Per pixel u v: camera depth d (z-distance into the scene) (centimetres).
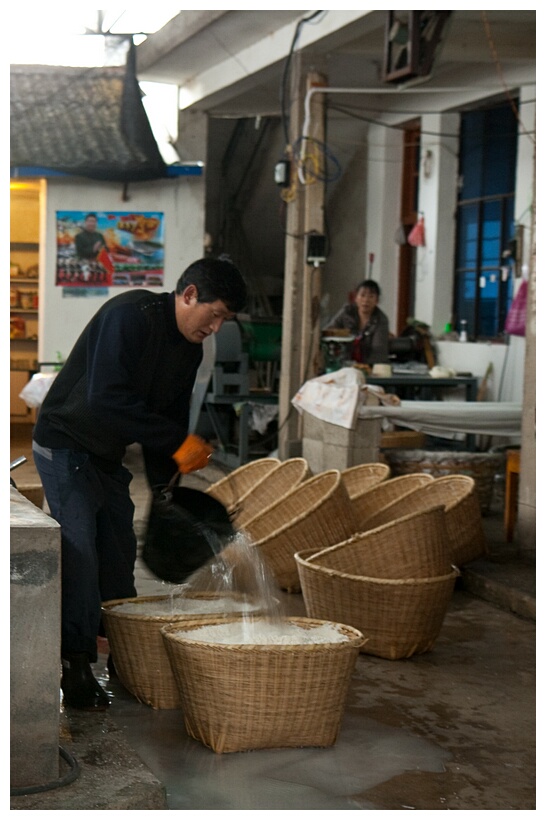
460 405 752
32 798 260
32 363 1273
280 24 844
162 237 1088
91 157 999
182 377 355
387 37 650
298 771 310
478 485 724
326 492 555
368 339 899
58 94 1003
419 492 566
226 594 358
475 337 1024
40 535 262
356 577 426
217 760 315
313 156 817
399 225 1170
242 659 311
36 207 1262
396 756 327
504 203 972
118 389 328
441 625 446
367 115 1170
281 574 532
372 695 389
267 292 1431
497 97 964
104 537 371
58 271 1083
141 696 360
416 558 437
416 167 1143
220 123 1300
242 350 904
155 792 268
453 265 1066
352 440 683
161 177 1054
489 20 764
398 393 1013
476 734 351
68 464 342
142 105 1005
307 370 836
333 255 1289
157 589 511
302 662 314
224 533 350
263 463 654
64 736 305
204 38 909
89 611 334
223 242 1398
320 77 820
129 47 991
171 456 331
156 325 338
